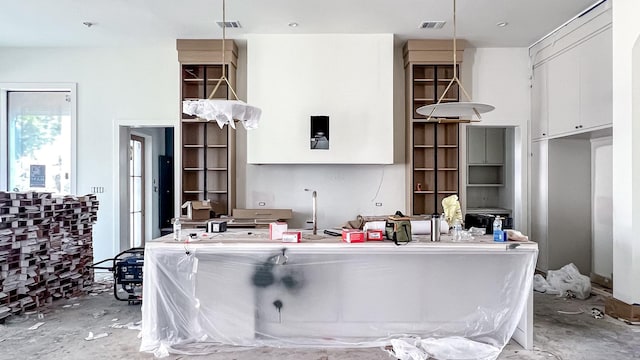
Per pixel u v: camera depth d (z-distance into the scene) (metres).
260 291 3.15
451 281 3.13
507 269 3.11
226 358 2.93
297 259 3.11
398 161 5.88
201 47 5.48
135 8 4.50
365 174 5.86
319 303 3.15
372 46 5.37
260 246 3.05
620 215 3.74
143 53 5.83
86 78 5.83
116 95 5.84
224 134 5.89
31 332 3.44
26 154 5.90
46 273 4.21
